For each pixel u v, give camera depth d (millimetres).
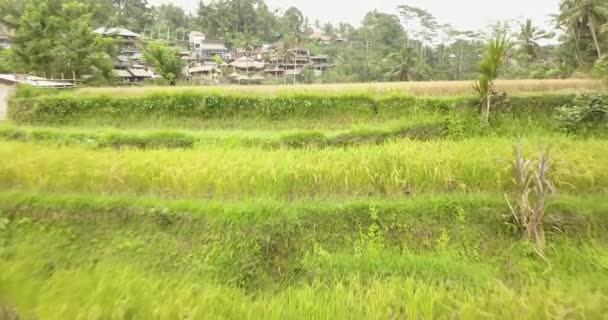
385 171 6887
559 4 34406
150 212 5926
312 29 89625
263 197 6449
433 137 10109
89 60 27859
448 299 4449
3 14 30078
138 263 5266
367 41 65438
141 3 74625
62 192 6680
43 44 26641
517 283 4879
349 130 10438
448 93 13320
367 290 4645
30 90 14469
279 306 4387
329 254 5402
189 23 82438
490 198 6109
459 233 5695
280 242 5602
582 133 9789
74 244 5605
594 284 4562
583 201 5887
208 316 4133
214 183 6711
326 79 51219
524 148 7297
